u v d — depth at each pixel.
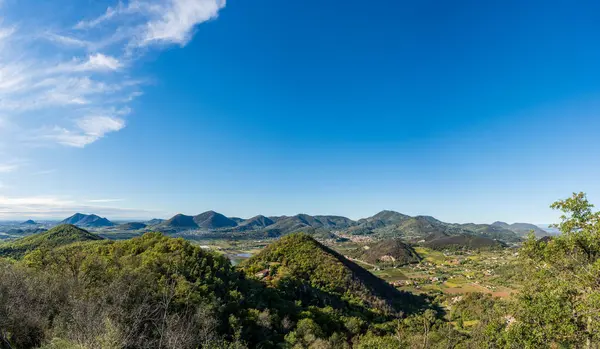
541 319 17.38
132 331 23.19
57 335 20.97
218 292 50.25
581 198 18.36
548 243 19.64
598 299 14.16
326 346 45.91
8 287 23.59
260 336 45.03
